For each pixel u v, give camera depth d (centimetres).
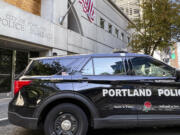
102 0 1700
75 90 306
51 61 335
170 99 321
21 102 305
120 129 405
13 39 771
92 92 310
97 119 306
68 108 302
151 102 317
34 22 859
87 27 1385
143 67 340
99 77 320
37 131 391
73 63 332
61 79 313
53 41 981
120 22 2172
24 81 313
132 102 315
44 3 1020
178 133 369
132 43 1581
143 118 312
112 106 311
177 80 329
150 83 324
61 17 1056
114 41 1947
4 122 451
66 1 1131
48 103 299
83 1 1160
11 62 893
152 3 1395
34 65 332
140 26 1487
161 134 363
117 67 335
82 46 1286
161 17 1289
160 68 341
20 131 391
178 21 1288
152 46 1546
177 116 318
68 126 302
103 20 1725
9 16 730
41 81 311
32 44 872
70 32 1141
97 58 339
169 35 1386
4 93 845
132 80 323
